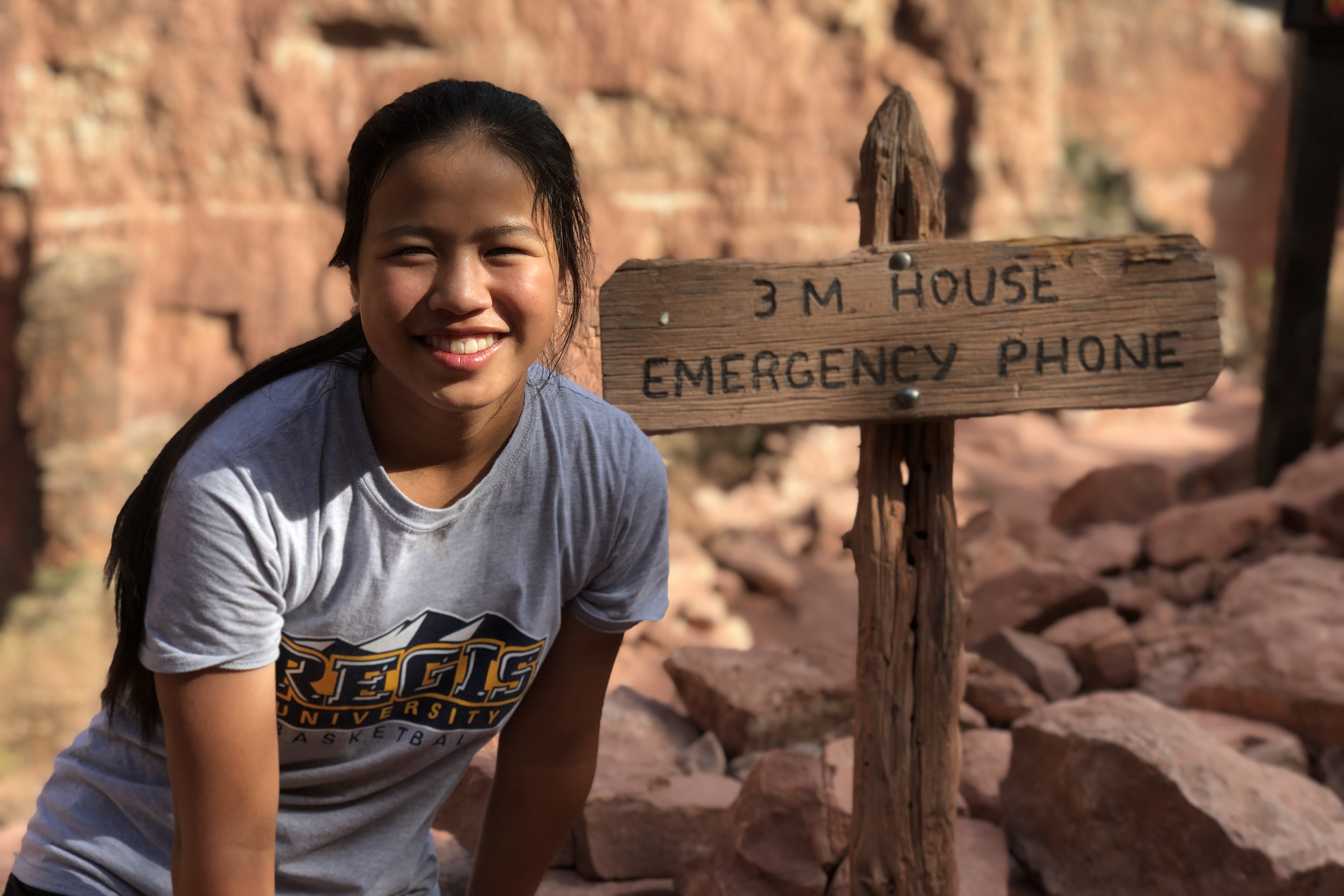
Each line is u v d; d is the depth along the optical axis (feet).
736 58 52.85
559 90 49.85
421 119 3.65
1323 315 20.72
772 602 34.01
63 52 43.19
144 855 4.47
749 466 47.47
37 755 36.52
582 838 7.98
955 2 57.47
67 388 44.47
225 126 46.32
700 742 9.96
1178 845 7.55
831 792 7.66
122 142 45.06
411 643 4.20
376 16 46.62
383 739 4.43
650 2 50.29
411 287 3.65
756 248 55.16
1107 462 47.50
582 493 4.27
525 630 4.36
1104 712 8.26
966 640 13.00
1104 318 5.82
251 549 3.78
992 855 7.82
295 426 3.84
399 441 3.98
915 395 5.78
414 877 5.11
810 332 5.72
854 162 56.75
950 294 5.76
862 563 6.17
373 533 3.96
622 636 4.76
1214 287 5.82
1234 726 10.39
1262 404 21.57
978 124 59.72
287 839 4.49
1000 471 46.29
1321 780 9.99
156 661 3.85
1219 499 16.70
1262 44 71.20
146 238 46.09
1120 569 16.02
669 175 53.06
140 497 3.91
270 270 48.19
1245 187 72.95
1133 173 68.03
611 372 5.64
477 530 4.12
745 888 7.44
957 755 6.22
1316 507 15.80
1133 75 70.54
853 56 56.03
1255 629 11.10
